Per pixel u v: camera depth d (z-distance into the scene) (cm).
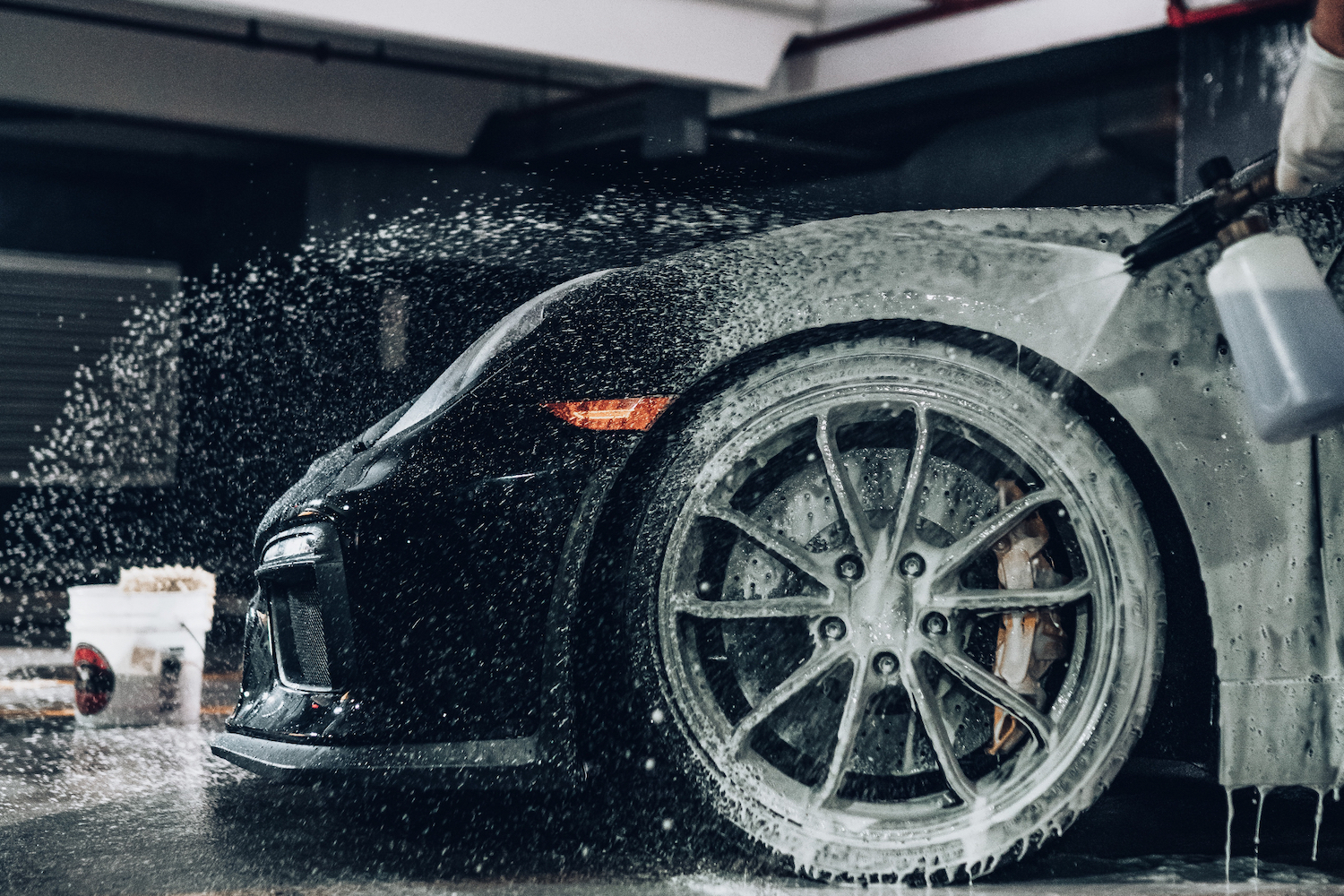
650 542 175
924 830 170
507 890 174
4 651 586
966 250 175
